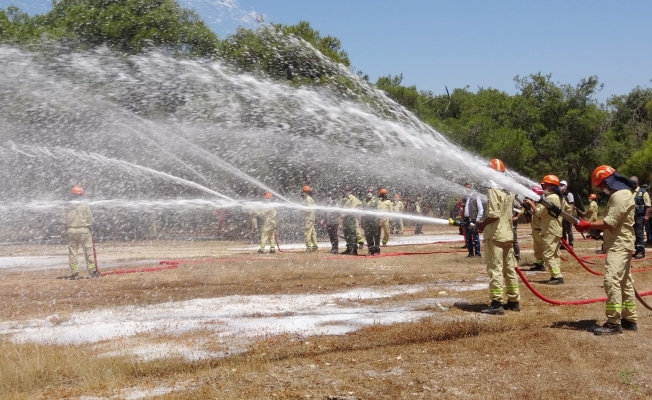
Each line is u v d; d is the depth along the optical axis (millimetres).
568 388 5676
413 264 15125
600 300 9773
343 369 6363
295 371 6309
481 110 47750
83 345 7445
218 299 10516
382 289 11438
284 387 5836
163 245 24422
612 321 7617
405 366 6438
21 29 19078
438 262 15570
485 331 7859
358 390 5719
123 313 9406
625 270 7738
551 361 6492
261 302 10203
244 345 7344
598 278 12797
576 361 6469
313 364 6539
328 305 9875
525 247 20469
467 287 11516
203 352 7074
